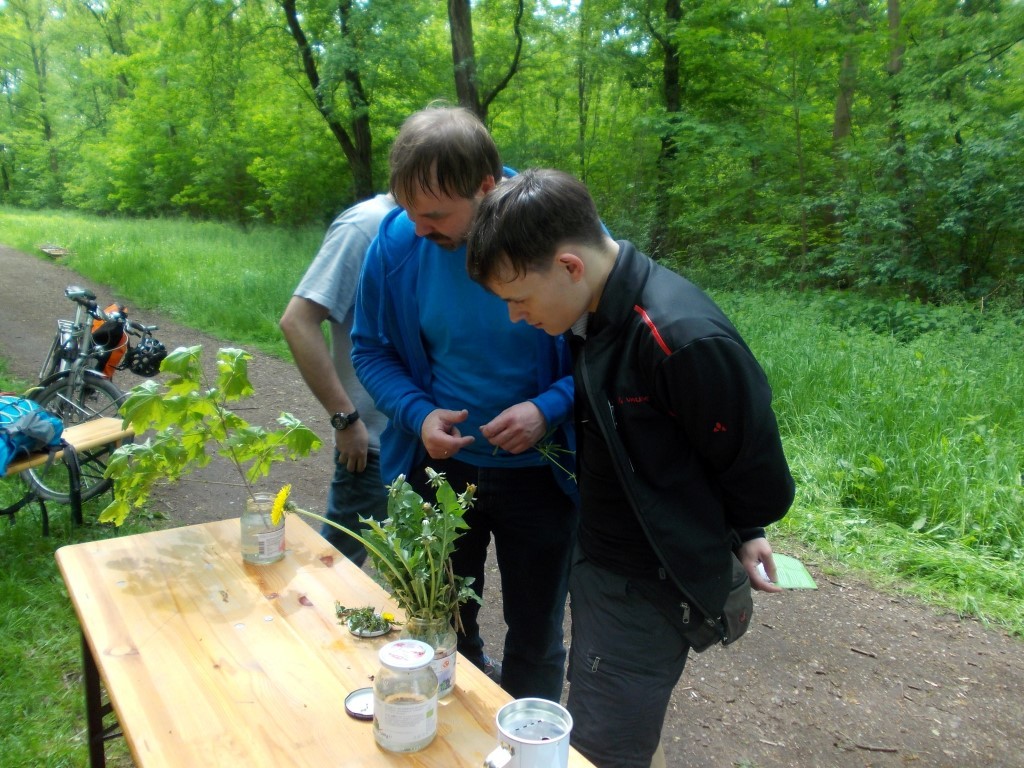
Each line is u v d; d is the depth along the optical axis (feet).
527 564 6.89
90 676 6.53
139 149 80.23
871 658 10.02
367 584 5.57
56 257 46.80
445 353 6.52
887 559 12.44
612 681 5.01
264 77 59.77
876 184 36.09
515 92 54.95
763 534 5.55
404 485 4.87
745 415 4.43
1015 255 33.42
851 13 41.24
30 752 7.33
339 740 3.90
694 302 4.52
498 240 4.49
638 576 5.02
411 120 5.73
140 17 86.89
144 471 6.34
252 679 4.40
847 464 14.58
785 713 8.93
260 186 75.72
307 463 16.39
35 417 11.72
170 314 31.50
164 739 3.87
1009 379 18.80
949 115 34.40
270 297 31.76
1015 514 12.94
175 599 5.28
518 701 3.67
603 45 48.75
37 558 11.10
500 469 6.63
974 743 8.48
